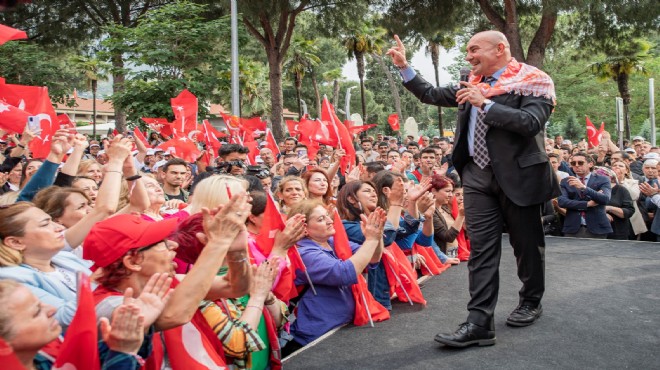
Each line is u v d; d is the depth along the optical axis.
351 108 54.94
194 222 2.73
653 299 4.27
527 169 3.64
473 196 3.79
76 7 24.02
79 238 3.21
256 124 13.59
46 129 5.47
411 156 10.60
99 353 2.06
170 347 2.45
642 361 3.13
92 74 29.72
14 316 1.86
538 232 3.79
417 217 4.95
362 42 32.41
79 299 1.81
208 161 9.34
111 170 3.35
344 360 3.32
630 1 16.17
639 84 40.22
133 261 2.26
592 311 4.03
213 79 14.12
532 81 3.55
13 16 23.56
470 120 3.85
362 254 3.90
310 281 3.92
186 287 2.18
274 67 21.25
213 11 19.28
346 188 4.80
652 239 8.40
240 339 2.75
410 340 3.64
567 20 20.58
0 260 2.76
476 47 3.78
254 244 3.58
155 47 13.48
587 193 7.64
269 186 6.16
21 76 20.59
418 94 4.28
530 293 3.86
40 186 4.02
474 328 3.45
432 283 5.18
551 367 3.10
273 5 18.66
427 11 19.59
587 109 41.34
